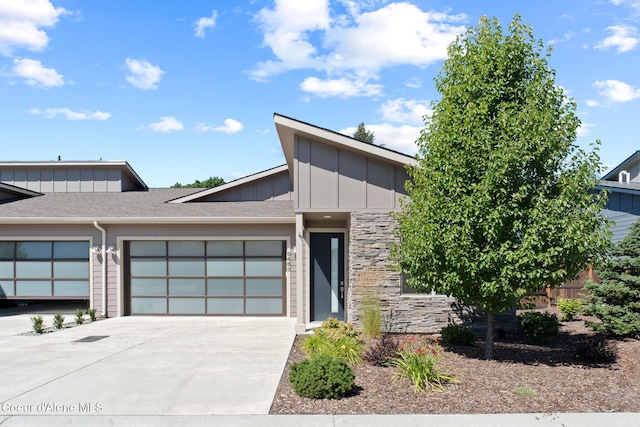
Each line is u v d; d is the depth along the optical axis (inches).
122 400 241.8
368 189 454.3
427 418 213.2
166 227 563.2
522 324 411.5
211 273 566.9
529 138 300.8
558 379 283.6
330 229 537.3
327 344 336.8
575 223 288.4
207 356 347.6
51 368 311.7
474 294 328.2
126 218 545.6
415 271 345.4
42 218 545.6
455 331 394.6
